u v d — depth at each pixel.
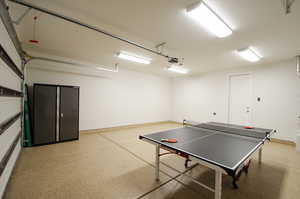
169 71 6.14
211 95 5.84
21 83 3.12
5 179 1.79
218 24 2.10
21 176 2.17
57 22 2.30
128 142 3.96
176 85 7.45
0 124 1.62
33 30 2.57
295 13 1.90
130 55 3.89
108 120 5.34
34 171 2.33
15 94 2.43
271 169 2.53
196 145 1.84
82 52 3.78
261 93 4.51
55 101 3.72
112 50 3.59
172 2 1.78
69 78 4.42
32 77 3.79
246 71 4.82
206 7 1.77
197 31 2.48
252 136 2.33
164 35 2.67
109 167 2.52
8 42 1.94
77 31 2.60
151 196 1.79
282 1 1.69
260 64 4.53
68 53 3.88
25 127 3.37
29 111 3.50
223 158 1.42
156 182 2.09
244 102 4.91
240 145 1.85
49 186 1.95
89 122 4.88
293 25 2.20
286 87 4.04
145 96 6.57
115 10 1.97
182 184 2.05
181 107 7.16
